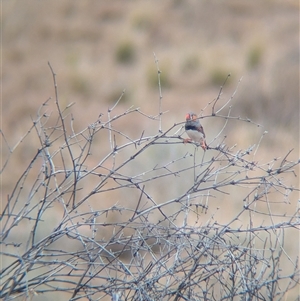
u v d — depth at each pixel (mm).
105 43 43094
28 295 6938
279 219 16469
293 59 30078
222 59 38094
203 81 35438
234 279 8312
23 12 46594
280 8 43938
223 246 7992
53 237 7391
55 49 42688
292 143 24266
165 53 40750
